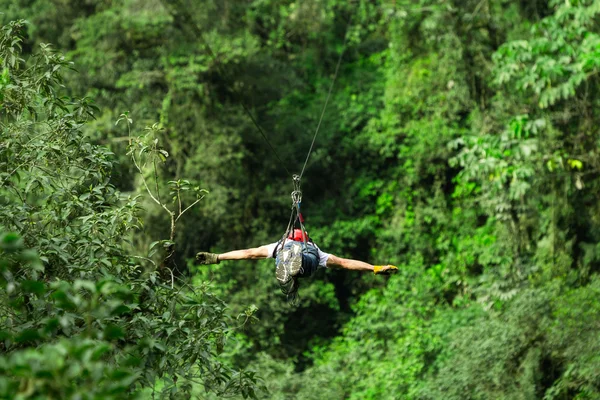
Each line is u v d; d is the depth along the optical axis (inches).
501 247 987.3
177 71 1027.3
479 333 807.7
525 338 771.4
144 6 1079.0
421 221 1131.3
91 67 1051.3
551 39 784.9
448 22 1050.1
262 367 858.8
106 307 257.4
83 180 371.9
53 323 241.6
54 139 368.8
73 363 202.5
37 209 360.5
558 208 914.7
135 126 1023.6
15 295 310.8
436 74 1083.9
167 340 339.3
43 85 378.0
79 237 340.5
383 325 1012.5
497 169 808.3
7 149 350.6
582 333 738.8
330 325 1131.9
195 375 365.1
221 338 367.2
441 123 1096.2
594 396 685.9
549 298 785.6
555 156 837.2
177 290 361.4
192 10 1084.5
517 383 750.5
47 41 1112.2
